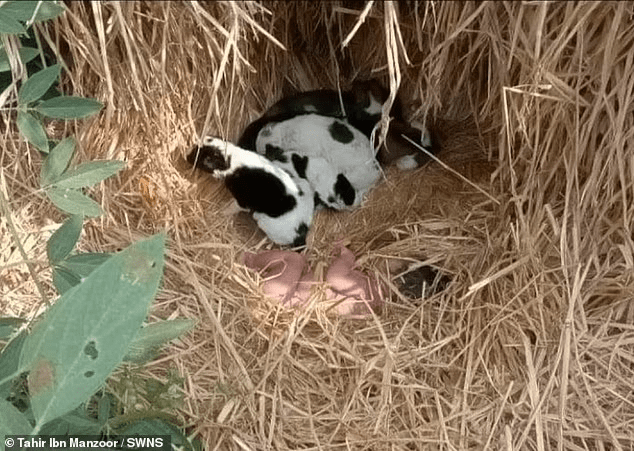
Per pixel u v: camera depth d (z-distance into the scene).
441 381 0.71
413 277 0.83
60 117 0.56
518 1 0.60
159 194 0.83
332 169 0.90
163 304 0.74
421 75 0.85
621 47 0.60
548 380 0.68
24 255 0.60
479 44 0.70
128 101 0.76
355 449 0.66
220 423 0.65
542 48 0.61
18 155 0.75
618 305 0.71
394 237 0.89
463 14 0.63
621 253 0.72
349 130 0.91
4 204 0.63
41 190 0.56
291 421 0.68
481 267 0.79
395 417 0.69
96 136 0.78
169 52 0.75
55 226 0.75
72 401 0.32
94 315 0.31
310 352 0.75
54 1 0.54
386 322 0.78
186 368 0.69
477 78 0.85
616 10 0.57
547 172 0.72
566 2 0.57
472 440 0.66
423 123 0.89
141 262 0.31
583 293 0.71
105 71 0.66
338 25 0.98
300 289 0.81
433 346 0.74
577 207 0.70
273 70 0.98
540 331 0.71
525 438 0.64
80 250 0.76
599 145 0.68
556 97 0.64
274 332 0.75
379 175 0.93
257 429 0.67
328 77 1.04
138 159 0.82
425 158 0.93
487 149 0.90
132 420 0.57
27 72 0.71
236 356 0.71
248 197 0.83
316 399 0.71
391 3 0.57
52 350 0.31
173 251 0.80
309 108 0.96
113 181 0.81
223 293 0.78
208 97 0.85
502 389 0.69
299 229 0.84
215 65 0.75
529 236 0.73
